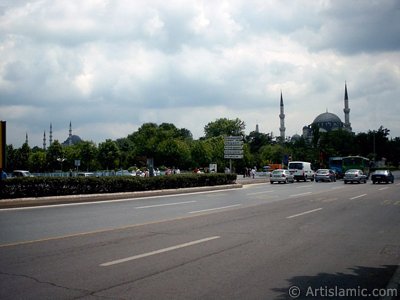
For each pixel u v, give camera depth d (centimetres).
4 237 1047
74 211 1698
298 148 10925
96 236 1065
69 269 725
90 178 2302
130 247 920
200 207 1891
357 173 4650
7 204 1791
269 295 598
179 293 600
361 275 712
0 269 723
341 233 1138
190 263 778
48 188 2077
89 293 595
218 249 908
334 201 2206
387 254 876
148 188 2712
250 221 1379
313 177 5712
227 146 4578
